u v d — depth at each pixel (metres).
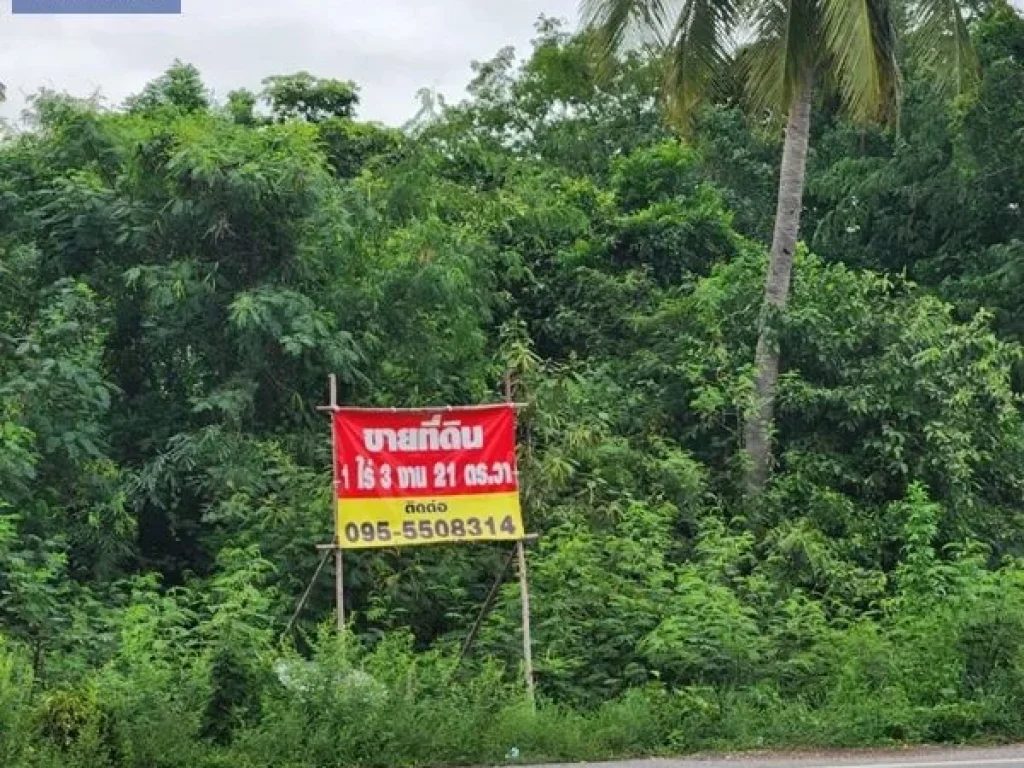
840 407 15.13
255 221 13.52
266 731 8.91
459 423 10.82
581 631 11.27
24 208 14.09
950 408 14.99
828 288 15.95
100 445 12.73
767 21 14.69
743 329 15.86
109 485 12.70
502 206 17.38
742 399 14.74
